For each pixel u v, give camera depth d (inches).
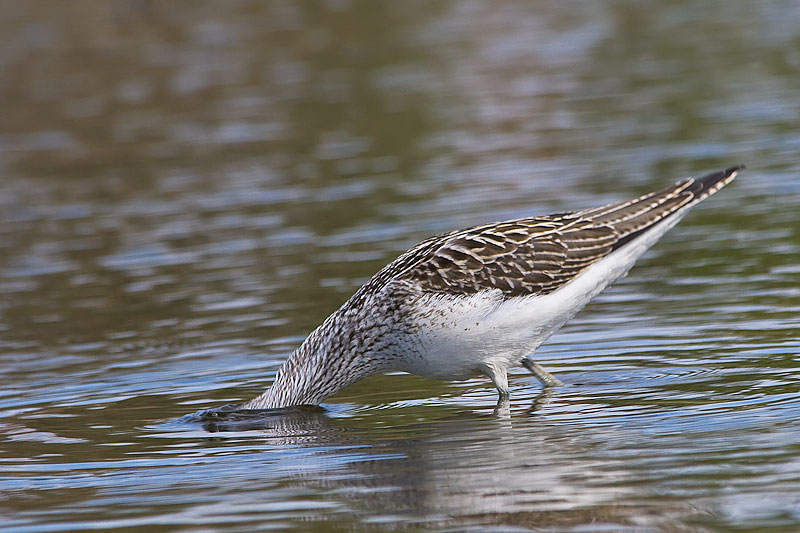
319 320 574.6
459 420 443.2
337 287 624.7
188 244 735.7
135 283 668.7
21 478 400.5
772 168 786.2
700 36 1235.9
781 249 636.7
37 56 1279.5
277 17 1417.3
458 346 469.4
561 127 939.3
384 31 1341.0
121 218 806.5
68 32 1355.8
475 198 770.8
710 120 918.4
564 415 437.1
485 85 1091.3
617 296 589.9
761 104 949.8
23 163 966.4
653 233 477.4
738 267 615.2
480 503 353.1
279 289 631.8
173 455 419.8
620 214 478.0
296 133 985.5
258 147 956.0
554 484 363.9
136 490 383.9
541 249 469.4
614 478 365.4
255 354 536.4
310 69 1191.6
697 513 335.6
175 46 1301.7
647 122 930.1
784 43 1162.6
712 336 516.4
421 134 954.7
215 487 382.6
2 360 551.8
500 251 469.4
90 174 923.4
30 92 1171.9
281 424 456.4
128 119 1068.5
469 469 382.6
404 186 816.9
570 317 478.3
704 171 786.8
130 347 557.6
